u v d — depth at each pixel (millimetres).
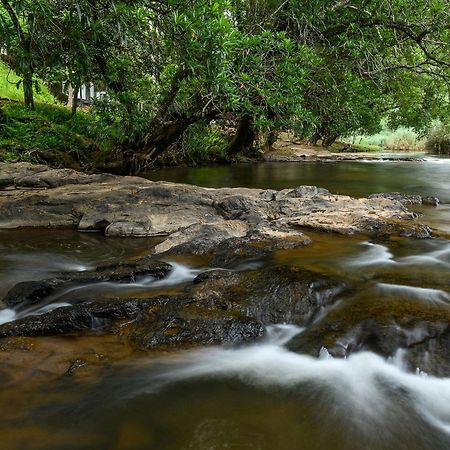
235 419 2385
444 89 15719
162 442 2188
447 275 4328
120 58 10250
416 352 2943
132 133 11664
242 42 8094
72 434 2238
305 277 3846
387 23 10938
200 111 11500
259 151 22609
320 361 2955
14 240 6379
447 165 19609
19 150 11211
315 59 9477
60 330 3268
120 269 4477
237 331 3174
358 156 24562
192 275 4520
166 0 6684
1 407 2430
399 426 2357
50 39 7816
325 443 2209
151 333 3164
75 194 7375
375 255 5031
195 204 7312
